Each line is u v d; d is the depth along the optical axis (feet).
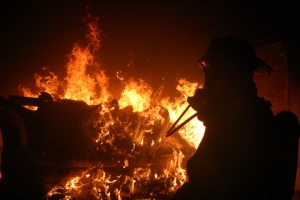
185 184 4.96
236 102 4.76
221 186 4.49
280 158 4.62
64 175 11.34
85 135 12.30
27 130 12.02
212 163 4.62
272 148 4.64
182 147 13.85
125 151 12.48
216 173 4.56
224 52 5.08
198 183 4.72
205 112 4.97
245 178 4.44
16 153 11.38
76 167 11.46
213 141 4.72
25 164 11.23
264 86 14.92
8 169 11.28
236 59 5.01
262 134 4.55
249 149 4.50
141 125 13.65
